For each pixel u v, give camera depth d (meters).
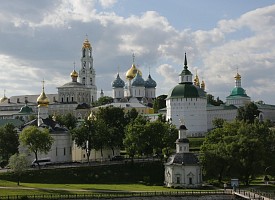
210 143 183.88
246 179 162.88
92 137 196.00
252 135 184.75
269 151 178.12
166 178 164.75
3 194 125.38
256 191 140.00
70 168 173.50
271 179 176.75
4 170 173.00
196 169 158.50
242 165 161.00
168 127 198.00
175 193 133.00
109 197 126.56
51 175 166.75
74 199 123.50
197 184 157.12
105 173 175.75
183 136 164.62
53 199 121.38
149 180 172.12
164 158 190.25
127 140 187.38
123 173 178.25
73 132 199.38
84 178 169.75
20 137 178.38
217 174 165.88
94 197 125.75
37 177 163.75
